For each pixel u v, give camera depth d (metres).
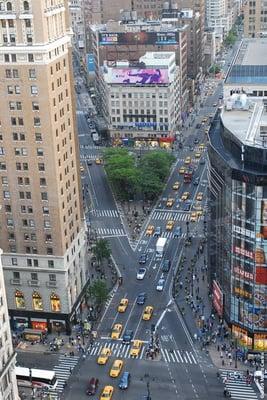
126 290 192.88
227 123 166.50
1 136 161.38
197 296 187.00
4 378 135.50
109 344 168.50
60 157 163.88
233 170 149.12
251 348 162.50
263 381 152.12
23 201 166.00
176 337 170.25
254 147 145.12
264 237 150.38
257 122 163.88
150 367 158.88
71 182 172.75
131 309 183.38
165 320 177.62
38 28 149.62
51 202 164.12
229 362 159.75
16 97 156.62
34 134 159.00
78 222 179.62
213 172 167.88
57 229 166.00
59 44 158.75
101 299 178.88
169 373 156.62
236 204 152.50
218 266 172.25
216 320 175.62
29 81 154.38
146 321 177.38
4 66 154.62
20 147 161.12
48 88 154.25
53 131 158.25
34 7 148.00
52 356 164.88
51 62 155.25
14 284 173.50
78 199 178.75
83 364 161.25
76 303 178.88
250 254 154.12
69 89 167.62
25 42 151.50
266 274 154.12
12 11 149.50
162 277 198.75
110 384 153.00
